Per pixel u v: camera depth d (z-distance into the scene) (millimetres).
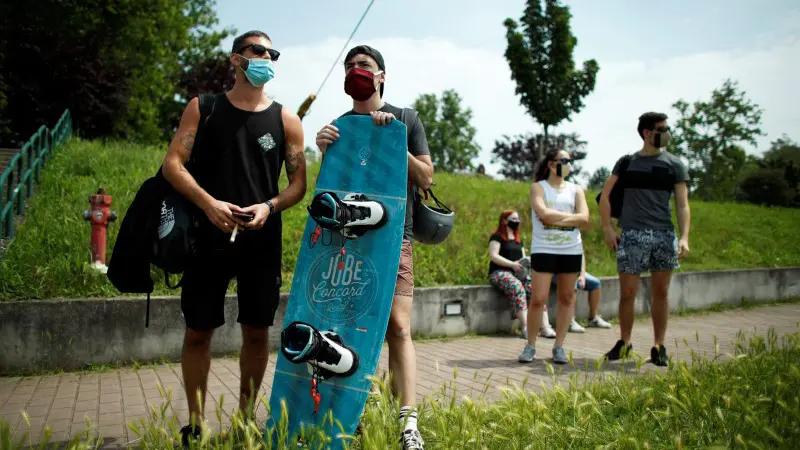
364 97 3035
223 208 2697
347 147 3062
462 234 8445
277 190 3059
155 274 5375
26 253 5277
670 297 8469
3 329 4375
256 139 2904
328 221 2779
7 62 19562
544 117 28391
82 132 20812
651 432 2785
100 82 20656
